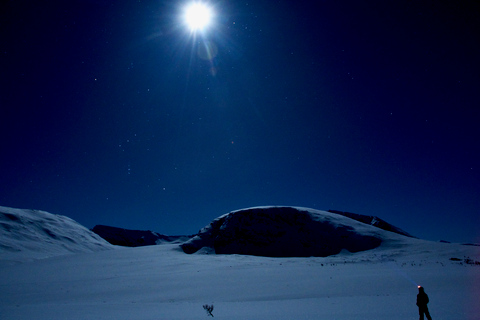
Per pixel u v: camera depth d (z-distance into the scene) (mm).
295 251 76875
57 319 12539
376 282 22594
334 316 11039
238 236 89812
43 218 99188
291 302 16156
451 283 20062
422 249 60375
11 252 63281
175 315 13000
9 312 15172
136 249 85625
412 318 10117
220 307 15383
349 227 86125
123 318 12484
